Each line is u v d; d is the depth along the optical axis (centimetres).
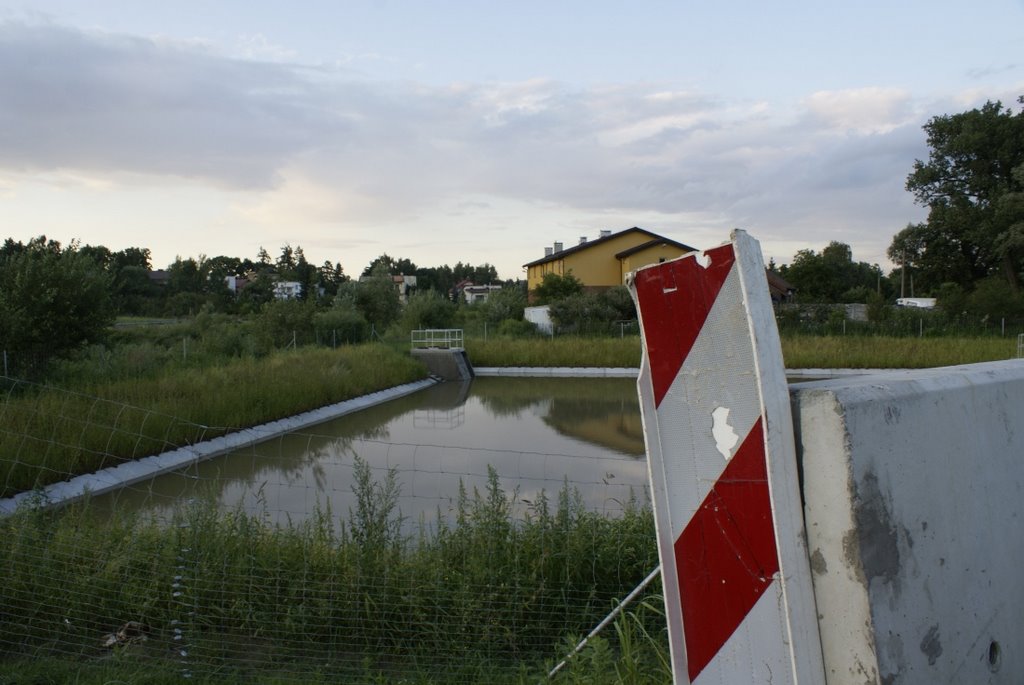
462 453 1342
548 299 4388
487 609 398
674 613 150
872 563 135
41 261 1567
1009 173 4025
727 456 142
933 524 151
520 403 2216
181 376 1602
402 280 10431
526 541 454
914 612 142
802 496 141
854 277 7169
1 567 423
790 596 136
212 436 1327
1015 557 175
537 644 392
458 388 2664
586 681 285
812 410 139
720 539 144
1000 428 177
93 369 1566
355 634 394
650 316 151
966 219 3991
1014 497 178
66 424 977
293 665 368
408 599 402
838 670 137
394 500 528
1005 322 3494
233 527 468
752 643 141
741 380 140
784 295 5325
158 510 782
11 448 849
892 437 144
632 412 1995
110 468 1025
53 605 406
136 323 4600
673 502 149
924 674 143
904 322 3494
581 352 3222
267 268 8238
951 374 171
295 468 1183
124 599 413
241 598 410
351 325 3275
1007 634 170
